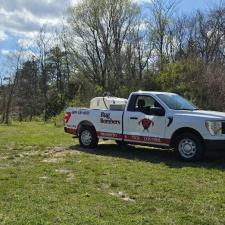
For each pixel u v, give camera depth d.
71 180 9.51
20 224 6.37
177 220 6.68
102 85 42.28
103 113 13.91
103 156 12.92
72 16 48.22
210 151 11.80
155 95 12.77
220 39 38.78
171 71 27.55
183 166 11.25
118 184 9.08
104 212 7.02
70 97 47.44
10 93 37.34
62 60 53.88
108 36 46.56
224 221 6.68
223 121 11.46
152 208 7.31
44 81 53.28
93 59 47.16
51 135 19.05
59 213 6.90
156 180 9.52
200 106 24.61
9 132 21.02
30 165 11.41
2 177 9.73
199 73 26.25
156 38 41.69
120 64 41.81
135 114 12.98
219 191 8.51
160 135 12.38
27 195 8.07
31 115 46.41
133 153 13.52
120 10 46.66
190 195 8.19
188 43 39.19
